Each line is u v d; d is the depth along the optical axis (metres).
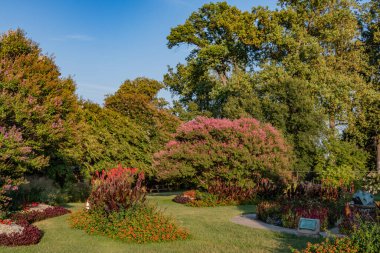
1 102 13.23
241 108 32.03
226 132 22.25
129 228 11.16
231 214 17.11
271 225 14.14
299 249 9.87
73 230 12.58
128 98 39.75
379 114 34.69
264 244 10.60
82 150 24.91
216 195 21.75
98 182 14.05
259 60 39.41
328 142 31.23
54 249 9.84
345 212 13.77
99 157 26.61
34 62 18.83
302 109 30.78
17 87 14.77
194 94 47.91
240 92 33.84
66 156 22.25
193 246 10.27
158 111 40.41
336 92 32.62
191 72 41.50
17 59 18.08
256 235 11.98
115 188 12.91
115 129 29.59
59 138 16.73
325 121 31.91
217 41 40.47
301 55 34.34
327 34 34.94
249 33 36.41
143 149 31.55
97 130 27.70
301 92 31.09
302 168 29.78
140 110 39.78
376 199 22.92
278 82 32.22
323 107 33.38
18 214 13.80
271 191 22.16
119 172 13.77
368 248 7.40
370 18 39.66
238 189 22.30
